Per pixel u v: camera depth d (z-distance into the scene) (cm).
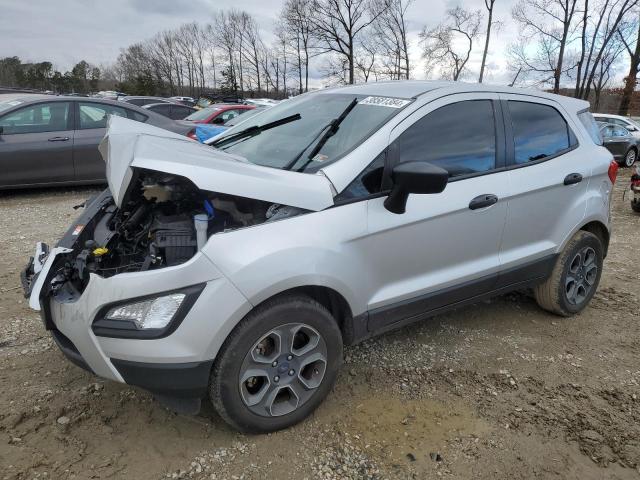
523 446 275
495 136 349
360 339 301
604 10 3030
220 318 238
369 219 281
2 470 240
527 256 371
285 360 266
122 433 272
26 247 564
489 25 2839
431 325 408
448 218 315
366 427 284
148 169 237
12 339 362
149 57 7950
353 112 329
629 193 1102
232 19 6147
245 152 338
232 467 252
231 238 244
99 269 256
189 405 254
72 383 312
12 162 779
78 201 812
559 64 3095
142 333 232
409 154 304
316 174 280
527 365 356
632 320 435
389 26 3925
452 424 290
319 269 260
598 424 296
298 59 4944
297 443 270
